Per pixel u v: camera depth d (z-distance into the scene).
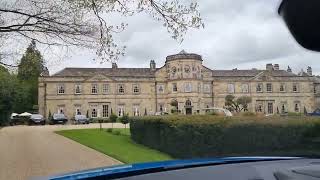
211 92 90.44
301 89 94.62
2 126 55.06
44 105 84.19
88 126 52.34
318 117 10.20
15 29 13.97
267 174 2.00
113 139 26.09
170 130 16.09
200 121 13.77
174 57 87.88
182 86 86.94
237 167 2.09
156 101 88.56
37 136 29.98
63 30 14.09
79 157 16.22
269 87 93.50
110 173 1.94
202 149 13.52
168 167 2.06
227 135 12.19
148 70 91.44
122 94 87.06
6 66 15.14
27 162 14.80
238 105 87.62
